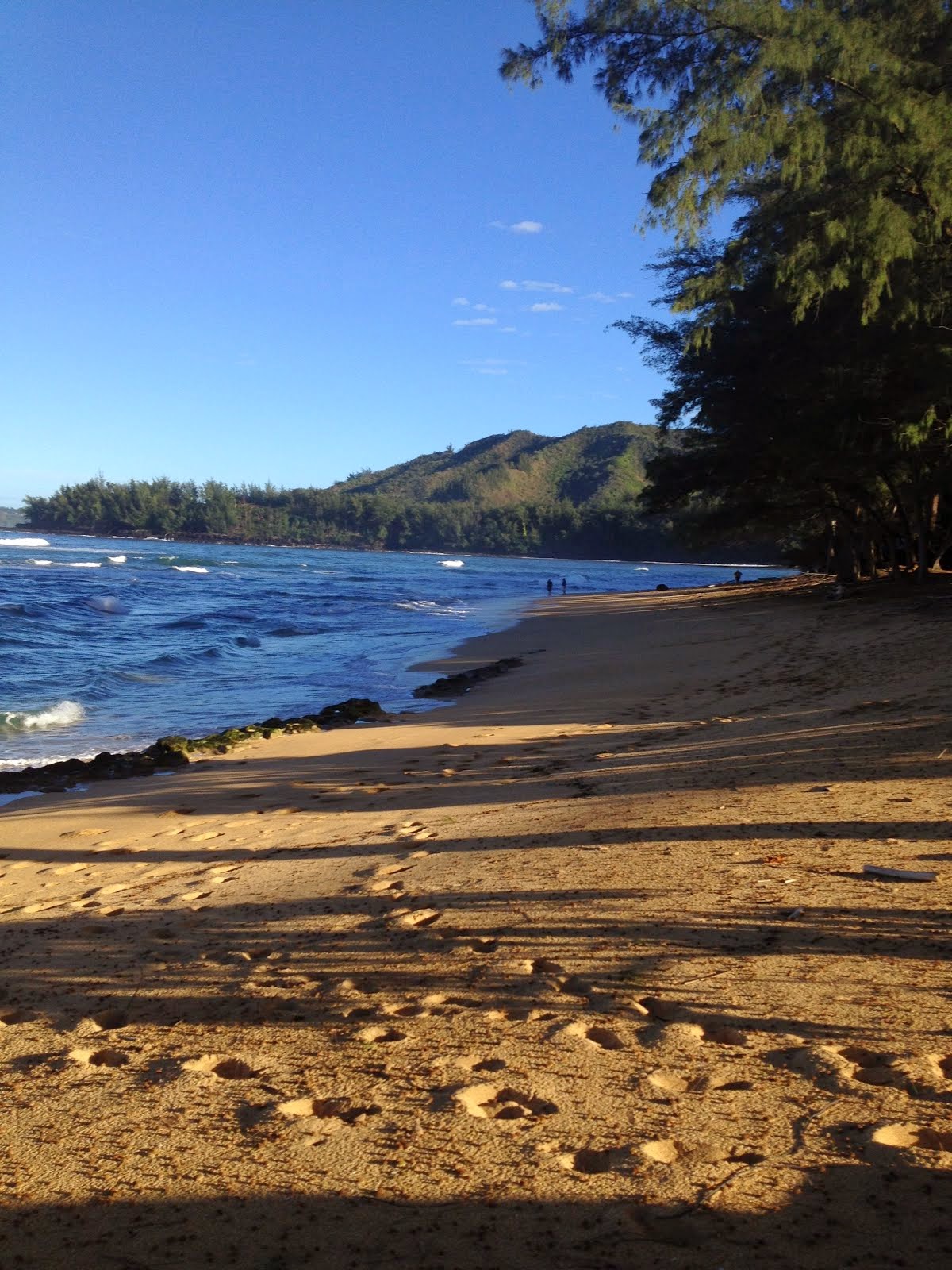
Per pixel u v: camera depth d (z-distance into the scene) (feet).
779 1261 6.74
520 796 25.79
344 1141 8.78
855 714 32.35
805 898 14.51
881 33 47.93
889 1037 10.03
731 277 59.93
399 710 48.29
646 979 12.01
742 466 106.93
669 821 20.36
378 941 14.47
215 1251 7.32
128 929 16.43
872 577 127.24
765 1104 8.91
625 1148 8.36
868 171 49.32
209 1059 10.84
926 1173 7.66
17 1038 11.88
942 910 13.50
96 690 58.13
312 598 158.92
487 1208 7.62
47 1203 8.15
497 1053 10.37
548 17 47.83
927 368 65.16
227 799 29.43
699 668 56.34
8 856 23.72
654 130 48.11
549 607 143.43
